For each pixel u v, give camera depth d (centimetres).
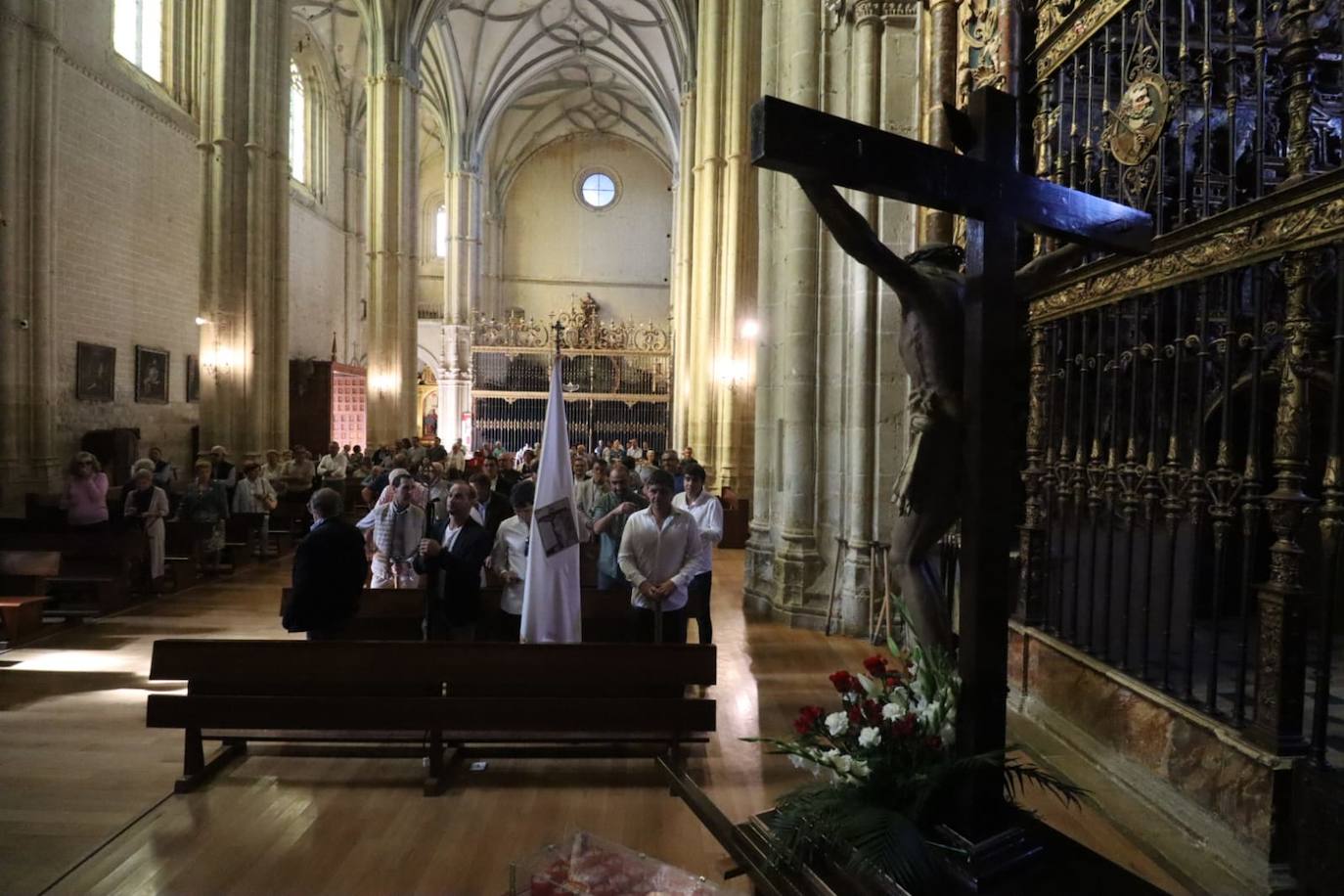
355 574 496
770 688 599
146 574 899
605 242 3681
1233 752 325
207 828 386
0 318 1080
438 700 432
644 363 2873
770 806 414
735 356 1526
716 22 1631
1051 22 521
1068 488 484
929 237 639
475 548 530
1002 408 210
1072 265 233
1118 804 376
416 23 2072
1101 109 516
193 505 1017
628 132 3609
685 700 441
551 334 2969
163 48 1673
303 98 2512
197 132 1747
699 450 1720
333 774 450
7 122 1082
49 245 1144
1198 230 365
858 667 648
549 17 2761
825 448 791
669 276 3700
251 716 429
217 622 791
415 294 2097
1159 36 447
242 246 1435
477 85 2961
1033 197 210
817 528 795
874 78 726
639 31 2730
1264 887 295
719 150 1638
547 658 439
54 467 1163
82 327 1374
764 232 873
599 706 439
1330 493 301
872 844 210
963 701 219
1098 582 461
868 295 734
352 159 2791
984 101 205
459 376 3012
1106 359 510
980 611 212
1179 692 388
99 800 412
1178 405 388
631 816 404
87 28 1390
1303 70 317
